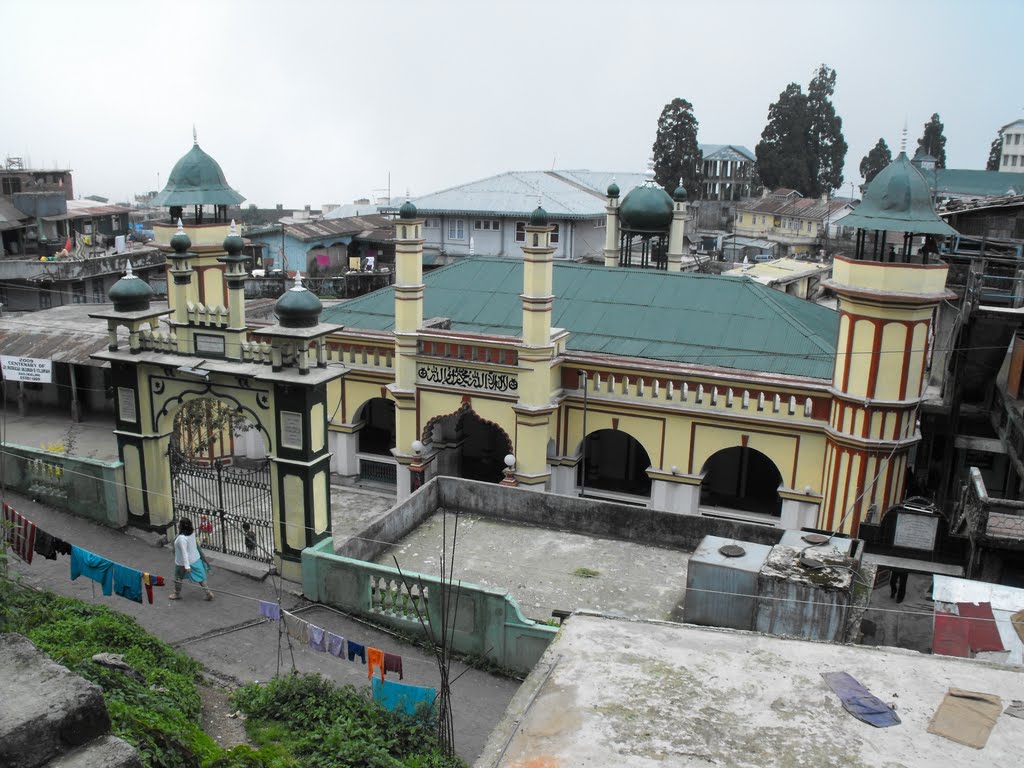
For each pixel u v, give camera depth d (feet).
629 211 104.27
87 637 41.86
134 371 59.47
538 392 73.97
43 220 169.07
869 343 66.03
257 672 45.98
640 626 22.81
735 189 310.04
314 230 191.52
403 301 77.30
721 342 80.12
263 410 56.18
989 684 20.07
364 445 97.35
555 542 56.49
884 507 68.49
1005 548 52.21
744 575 41.68
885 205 66.49
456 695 44.39
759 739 18.19
